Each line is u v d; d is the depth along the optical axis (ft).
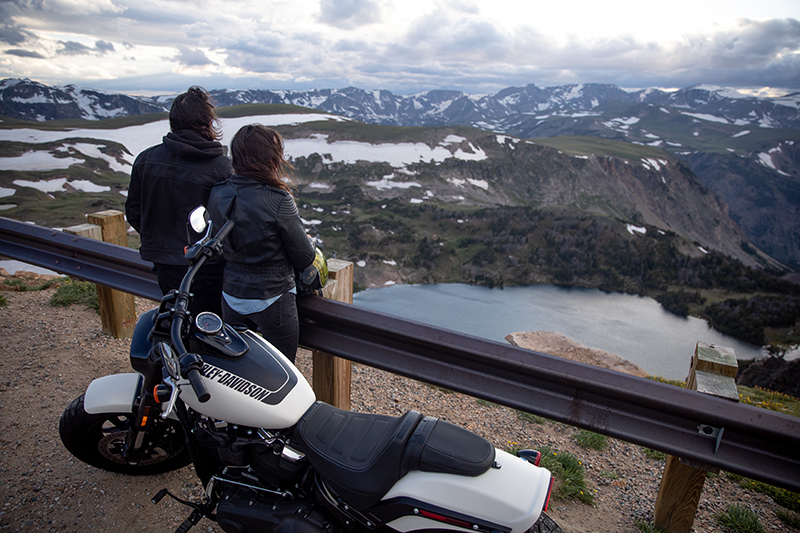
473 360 10.25
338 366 12.81
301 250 9.37
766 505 12.90
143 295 15.19
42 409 14.05
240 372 7.39
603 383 9.25
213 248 8.00
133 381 10.29
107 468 11.35
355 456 7.10
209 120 10.27
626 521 11.64
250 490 7.97
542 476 6.85
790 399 33.37
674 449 8.96
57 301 21.75
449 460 6.68
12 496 10.79
